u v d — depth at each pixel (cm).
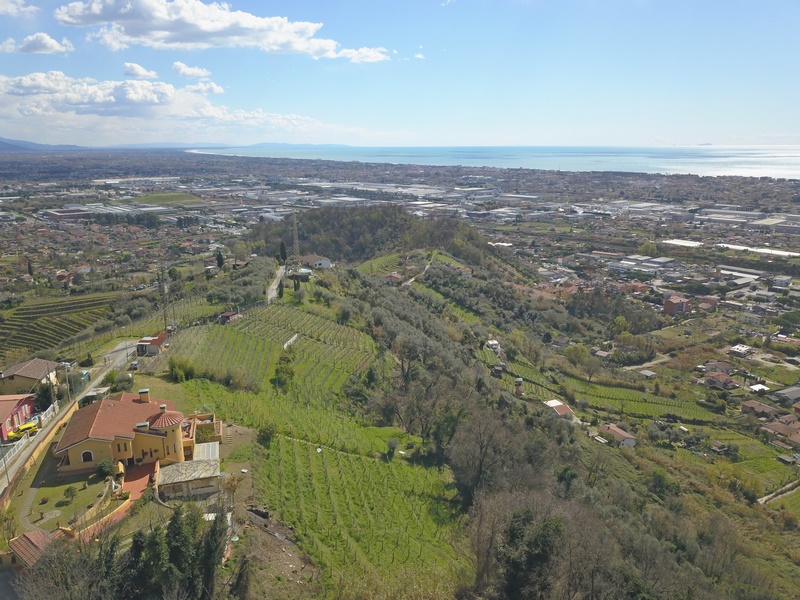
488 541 4925
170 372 8106
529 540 4672
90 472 5212
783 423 12406
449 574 4916
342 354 10950
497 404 10900
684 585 5491
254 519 4947
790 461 10931
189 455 5728
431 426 9025
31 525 4372
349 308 13538
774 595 6438
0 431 5844
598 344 17738
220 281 15600
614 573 4631
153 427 5419
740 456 11100
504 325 17888
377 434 8325
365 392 9838
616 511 7338
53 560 3566
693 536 7456
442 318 16950
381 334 12669
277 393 8488
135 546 3816
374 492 6297
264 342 10425
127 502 4712
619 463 9981
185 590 3700
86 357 8862
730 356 16400
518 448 7969
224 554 4178
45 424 6275
